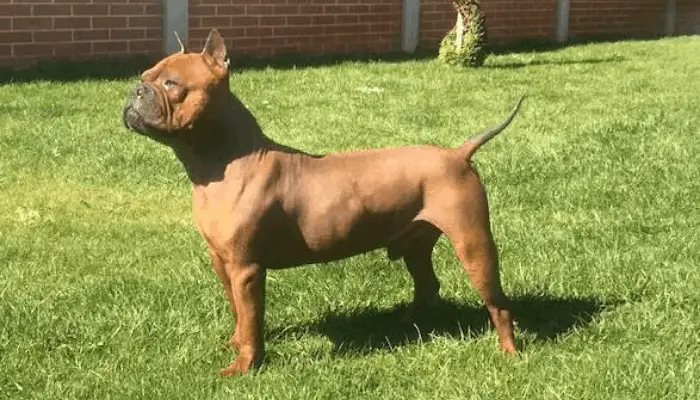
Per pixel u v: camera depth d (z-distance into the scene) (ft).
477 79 17.57
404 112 13.93
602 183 9.62
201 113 4.98
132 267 7.39
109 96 14.58
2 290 6.71
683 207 8.82
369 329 6.20
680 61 21.39
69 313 6.24
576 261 7.29
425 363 5.57
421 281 6.15
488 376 5.32
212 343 5.82
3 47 16.78
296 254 5.35
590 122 13.14
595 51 23.72
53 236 8.18
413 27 23.44
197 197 5.24
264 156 5.20
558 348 5.74
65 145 11.20
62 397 5.11
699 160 10.44
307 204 5.25
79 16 17.58
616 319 6.14
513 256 7.48
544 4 26.76
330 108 14.14
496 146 11.55
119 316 6.18
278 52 21.07
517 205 9.01
